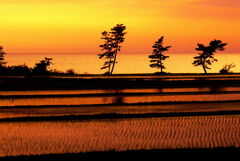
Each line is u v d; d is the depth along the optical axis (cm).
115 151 2577
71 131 3188
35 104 4338
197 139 2936
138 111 3956
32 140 2931
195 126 3328
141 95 5047
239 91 5431
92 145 2803
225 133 3106
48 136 3041
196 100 4612
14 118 3638
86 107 4175
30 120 3578
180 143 2834
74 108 4119
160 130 3198
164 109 4059
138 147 2748
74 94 5088
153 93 5206
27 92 5269
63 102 4478
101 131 3178
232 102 4484
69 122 3500
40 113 3866
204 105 4291
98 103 4416
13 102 4466
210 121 3512
